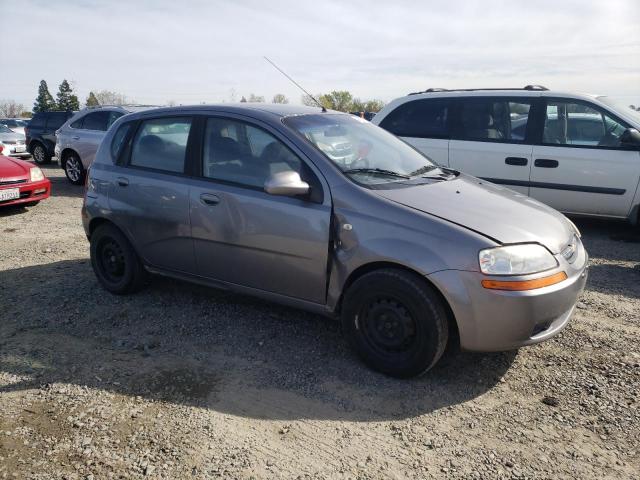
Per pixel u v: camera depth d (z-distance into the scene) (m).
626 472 2.47
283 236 3.50
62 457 2.59
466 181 3.94
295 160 3.55
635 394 3.08
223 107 3.99
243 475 2.47
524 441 2.70
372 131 4.32
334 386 3.22
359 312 3.32
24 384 3.25
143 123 4.40
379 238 3.17
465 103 7.15
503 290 2.92
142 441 2.71
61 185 11.38
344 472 2.49
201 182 3.92
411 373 3.20
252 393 3.15
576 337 3.80
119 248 4.56
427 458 2.58
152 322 4.13
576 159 6.47
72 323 4.13
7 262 5.70
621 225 7.20
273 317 4.19
